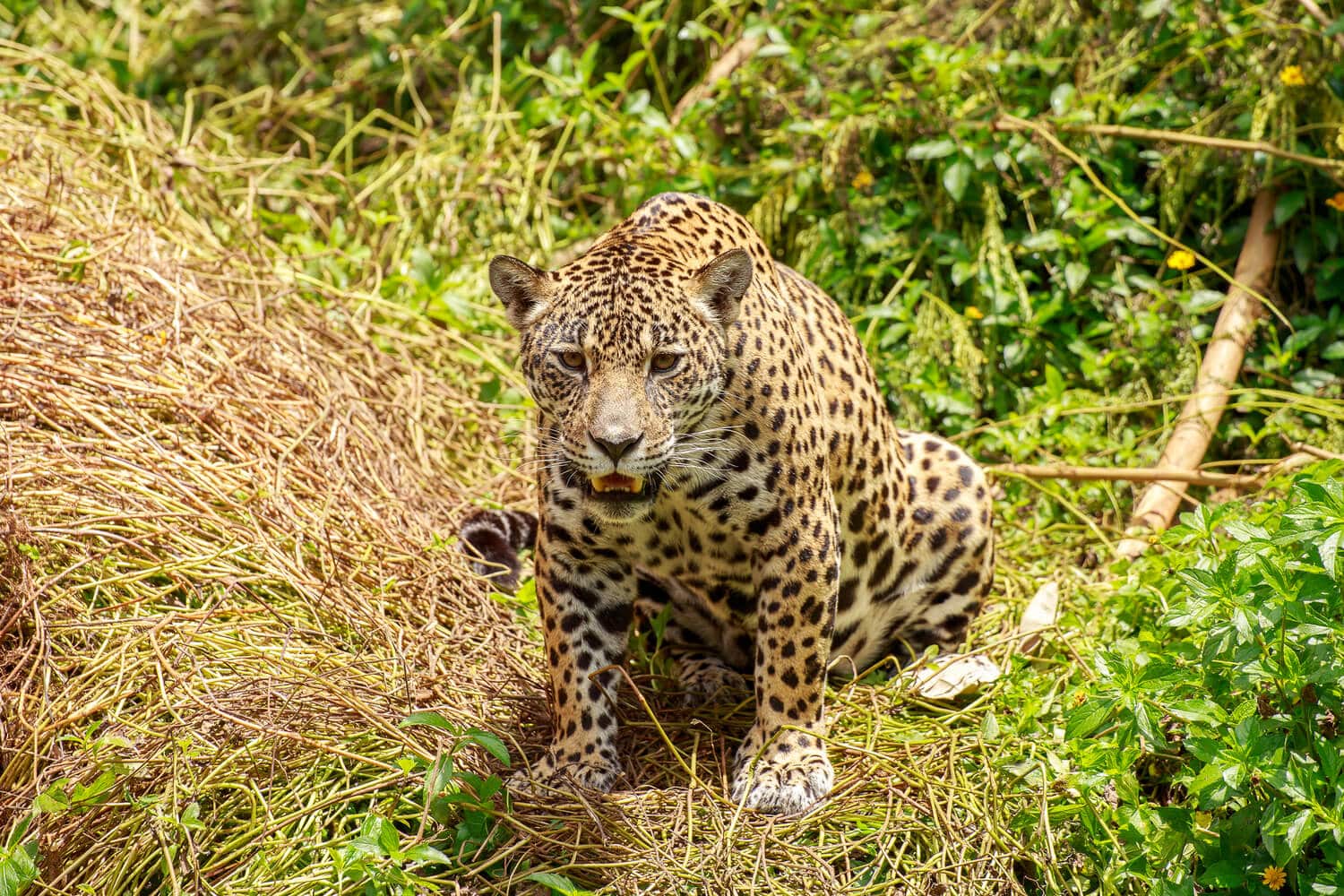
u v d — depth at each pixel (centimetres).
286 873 719
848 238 1315
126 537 909
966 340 1249
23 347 1003
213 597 902
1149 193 1322
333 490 1008
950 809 776
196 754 778
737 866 751
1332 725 741
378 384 1190
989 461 1222
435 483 1122
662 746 862
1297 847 671
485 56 1619
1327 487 732
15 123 1345
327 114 1614
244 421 1027
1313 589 725
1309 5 1268
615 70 1580
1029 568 1109
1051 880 747
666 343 750
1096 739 808
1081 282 1240
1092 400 1234
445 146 1523
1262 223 1278
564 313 764
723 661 959
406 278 1306
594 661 834
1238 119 1284
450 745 804
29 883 682
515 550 1052
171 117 1608
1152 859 735
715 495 798
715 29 1540
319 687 824
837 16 1472
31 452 933
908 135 1333
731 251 761
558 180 1469
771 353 798
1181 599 902
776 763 809
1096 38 1369
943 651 978
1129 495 1180
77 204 1247
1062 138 1317
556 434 795
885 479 923
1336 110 1270
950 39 1403
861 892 740
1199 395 1184
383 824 694
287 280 1262
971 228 1304
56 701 799
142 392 1000
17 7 1734
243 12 1759
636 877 735
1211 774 700
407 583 960
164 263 1171
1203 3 1319
